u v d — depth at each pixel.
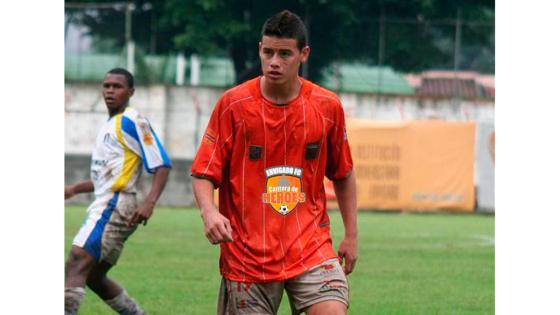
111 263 21.52
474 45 84.12
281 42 15.16
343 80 83.19
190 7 83.62
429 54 83.69
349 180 16.67
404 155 68.00
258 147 15.65
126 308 22.19
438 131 68.19
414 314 26.05
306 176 15.90
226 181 15.95
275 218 15.70
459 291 30.52
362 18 86.38
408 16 87.88
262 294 15.63
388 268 36.19
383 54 83.25
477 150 69.56
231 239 14.98
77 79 74.69
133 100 73.12
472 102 77.81
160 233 47.38
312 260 15.63
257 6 84.38
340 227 53.28
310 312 15.52
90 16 81.75
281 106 15.62
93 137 71.62
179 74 85.31
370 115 77.94
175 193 71.56
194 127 73.31
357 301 28.17
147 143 21.25
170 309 25.94
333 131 16.11
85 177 70.44
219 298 16.08
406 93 80.94
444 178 68.19
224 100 15.70
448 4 87.31
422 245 44.97
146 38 84.38
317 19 82.44
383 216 63.88
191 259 37.22
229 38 83.62
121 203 21.14
